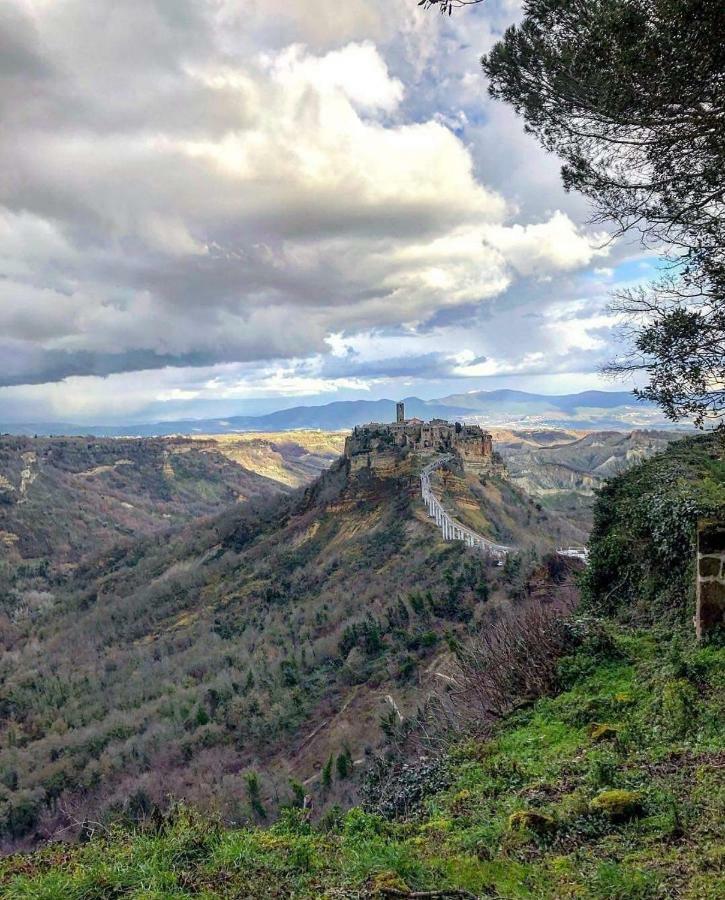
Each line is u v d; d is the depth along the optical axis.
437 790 8.09
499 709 10.29
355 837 6.11
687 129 9.14
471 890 4.86
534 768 7.56
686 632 9.96
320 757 32.28
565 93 9.71
